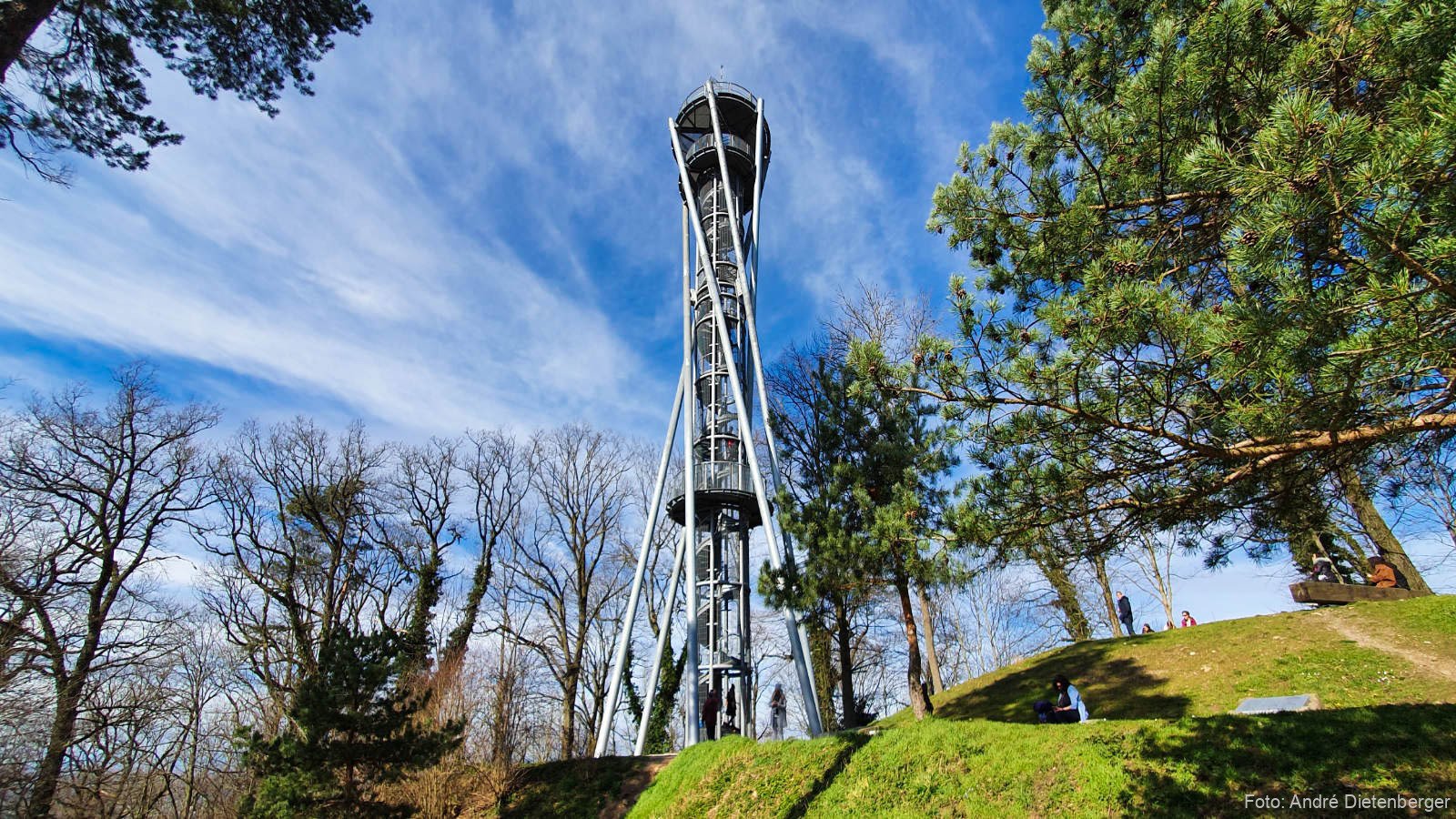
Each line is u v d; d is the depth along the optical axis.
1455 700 11.91
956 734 11.81
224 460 24.81
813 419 21.97
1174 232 6.57
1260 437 5.00
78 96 9.36
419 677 19.42
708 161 24.78
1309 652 15.05
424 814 15.31
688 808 13.05
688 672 18.33
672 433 22.70
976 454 6.84
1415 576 18.55
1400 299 4.00
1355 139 3.82
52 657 16.66
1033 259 6.93
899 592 13.85
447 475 29.72
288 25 10.25
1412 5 4.31
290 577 23.88
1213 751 8.94
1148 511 6.12
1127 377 5.30
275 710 21.48
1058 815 9.12
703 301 23.23
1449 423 4.69
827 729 24.53
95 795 17.14
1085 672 18.16
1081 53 7.03
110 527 20.23
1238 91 5.59
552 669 25.61
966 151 7.52
